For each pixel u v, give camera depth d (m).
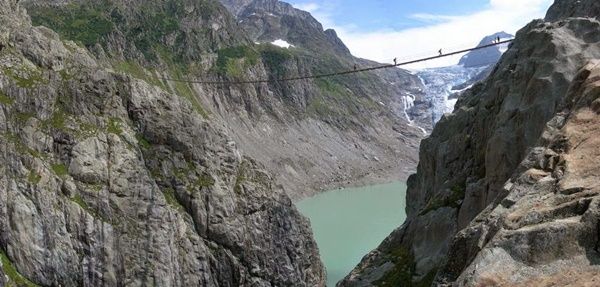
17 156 75.94
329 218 171.75
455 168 55.44
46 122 81.19
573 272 17.61
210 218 88.81
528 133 41.03
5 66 82.62
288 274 95.88
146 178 85.00
